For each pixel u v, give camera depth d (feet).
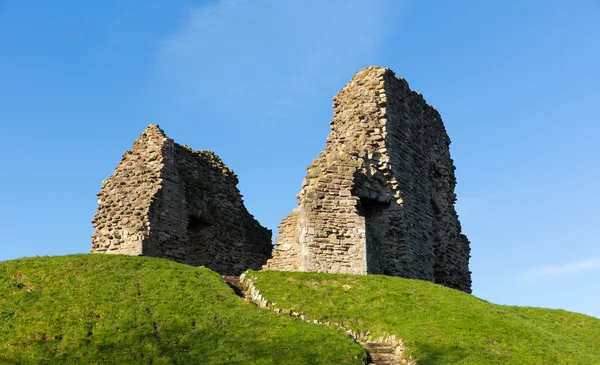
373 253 133.69
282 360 90.48
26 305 99.81
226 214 153.38
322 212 132.05
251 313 102.99
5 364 86.58
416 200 148.36
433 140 162.50
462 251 163.94
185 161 146.72
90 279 108.88
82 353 89.81
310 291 113.19
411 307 109.40
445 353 95.04
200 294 107.14
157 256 133.80
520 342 100.68
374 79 149.18
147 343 92.63
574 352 101.60
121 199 138.31
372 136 144.25
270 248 161.89
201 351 91.81
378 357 96.27
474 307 110.52
